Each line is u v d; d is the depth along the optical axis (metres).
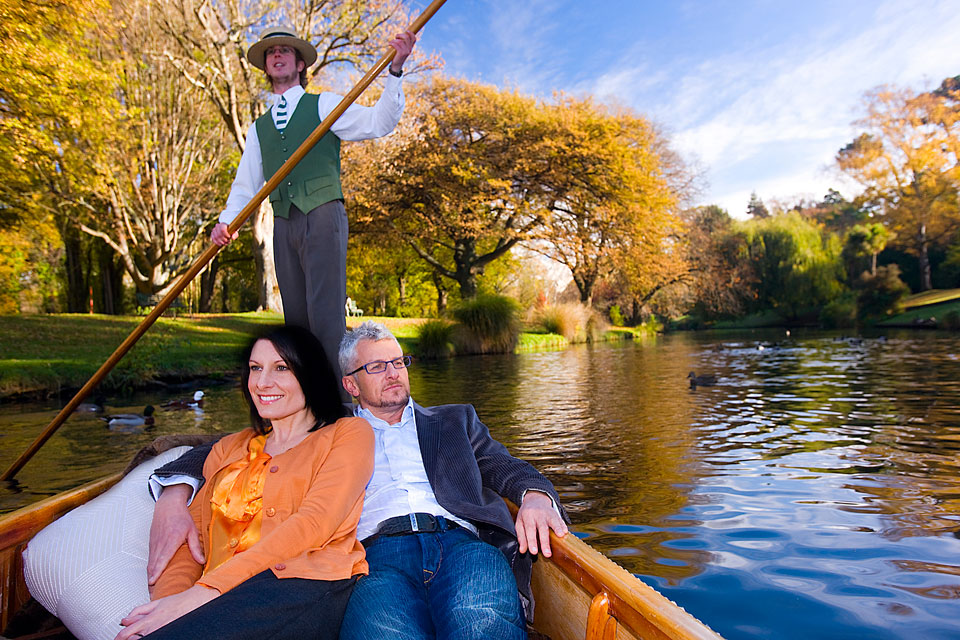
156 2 16.88
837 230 47.50
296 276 2.97
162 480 1.96
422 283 40.69
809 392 8.27
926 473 4.10
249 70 17.56
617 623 1.36
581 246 24.62
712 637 1.03
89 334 14.14
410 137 21.00
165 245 21.77
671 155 30.16
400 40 2.63
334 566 1.72
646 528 3.23
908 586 2.45
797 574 2.60
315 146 2.87
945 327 26.48
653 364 13.53
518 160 22.95
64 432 6.58
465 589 1.69
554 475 4.37
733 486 3.94
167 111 20.06
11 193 17.48
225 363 12.24
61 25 12.52
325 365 2.07
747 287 41.44
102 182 18.09
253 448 1.98
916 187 38.03
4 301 28.98
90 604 1.76
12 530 1.90
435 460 2.08
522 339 19.59
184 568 1.79
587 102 24.58
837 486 3.86
